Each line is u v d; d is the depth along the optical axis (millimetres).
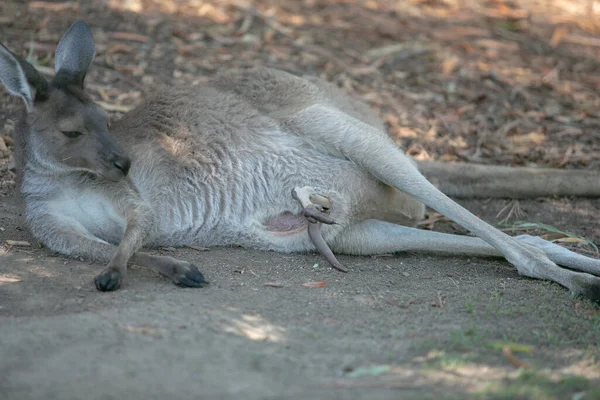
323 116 9656
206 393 5914
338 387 6105
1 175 10969
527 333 7438
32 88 8703
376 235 9617
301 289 8305
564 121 14219
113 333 6840
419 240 9539
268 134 9664
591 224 10984
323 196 9406
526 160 12844
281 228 9570
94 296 7789
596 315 7953
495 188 11484
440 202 9211
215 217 9438
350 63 15562
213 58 14844
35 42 14180
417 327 7418
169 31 15539
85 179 9016
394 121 13625
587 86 15812
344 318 7570
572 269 9227
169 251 9312
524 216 11195
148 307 7469
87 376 6113
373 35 16938
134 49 14633
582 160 12828
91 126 8734
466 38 17375
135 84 13547
